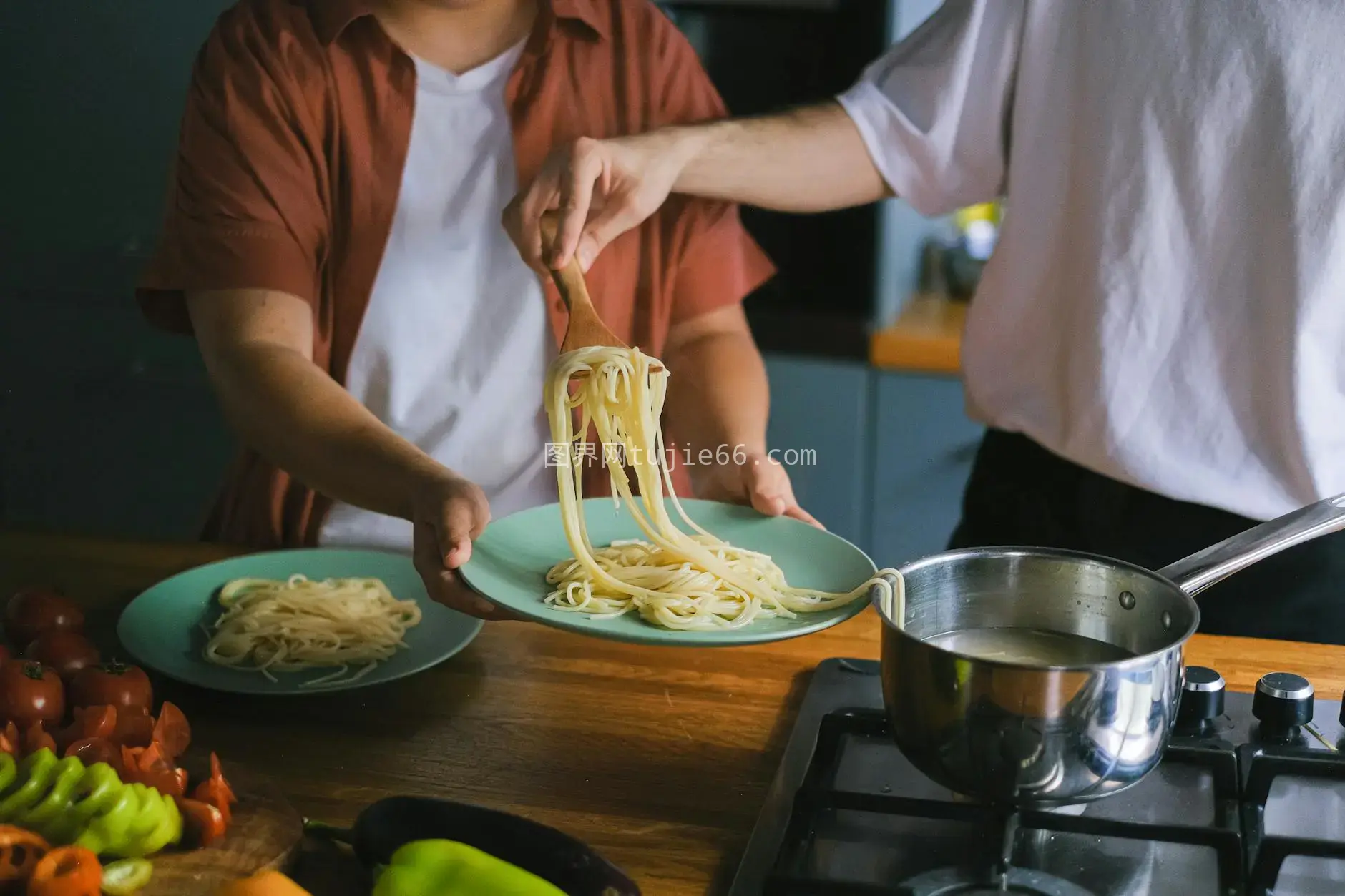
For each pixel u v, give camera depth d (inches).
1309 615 58.2
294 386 55.2
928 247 95.7
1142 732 28.6
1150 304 57.6
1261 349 56.3
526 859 28.6
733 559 46.1
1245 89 54.2
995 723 28.3
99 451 95.4
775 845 32.0
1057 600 34.8
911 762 31.9
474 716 41.5
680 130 60.9
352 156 66.7
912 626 34.6
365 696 42.9
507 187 68.3
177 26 85.6
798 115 64.1
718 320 71.4
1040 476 64.1
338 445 50.5
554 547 47.9
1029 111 59.5
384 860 29.5
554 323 69.8
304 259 65.7
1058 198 59.9
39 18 86.4
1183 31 54.9
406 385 70.1
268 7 65.8
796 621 41.9
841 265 86.9
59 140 88.8
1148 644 33.2
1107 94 57.0
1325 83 52.9
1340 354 55.8
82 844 30.2
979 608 35.3
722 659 45.6
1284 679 38.1
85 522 96.0
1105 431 59.2
